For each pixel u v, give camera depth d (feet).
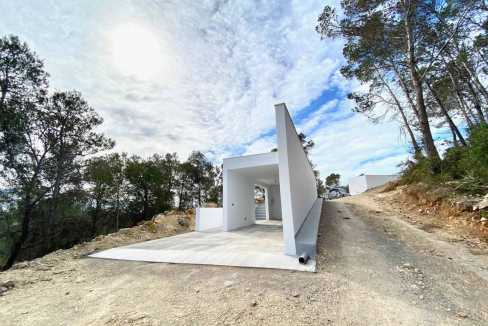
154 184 61.16
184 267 13.80
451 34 29.45
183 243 21.57
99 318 8.11
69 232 40.86
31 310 8.91
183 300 9.22
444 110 39.11
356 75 38.24
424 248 14.05
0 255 31.55
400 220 21.50
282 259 13.97
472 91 35.81
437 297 8.59
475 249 12.89
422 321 7.12
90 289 10.96
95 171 41.47
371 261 12.81
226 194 29.81
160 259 15.81
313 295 9.15
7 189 31.01
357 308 8.03
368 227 20.68
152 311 8.43
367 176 74.23
